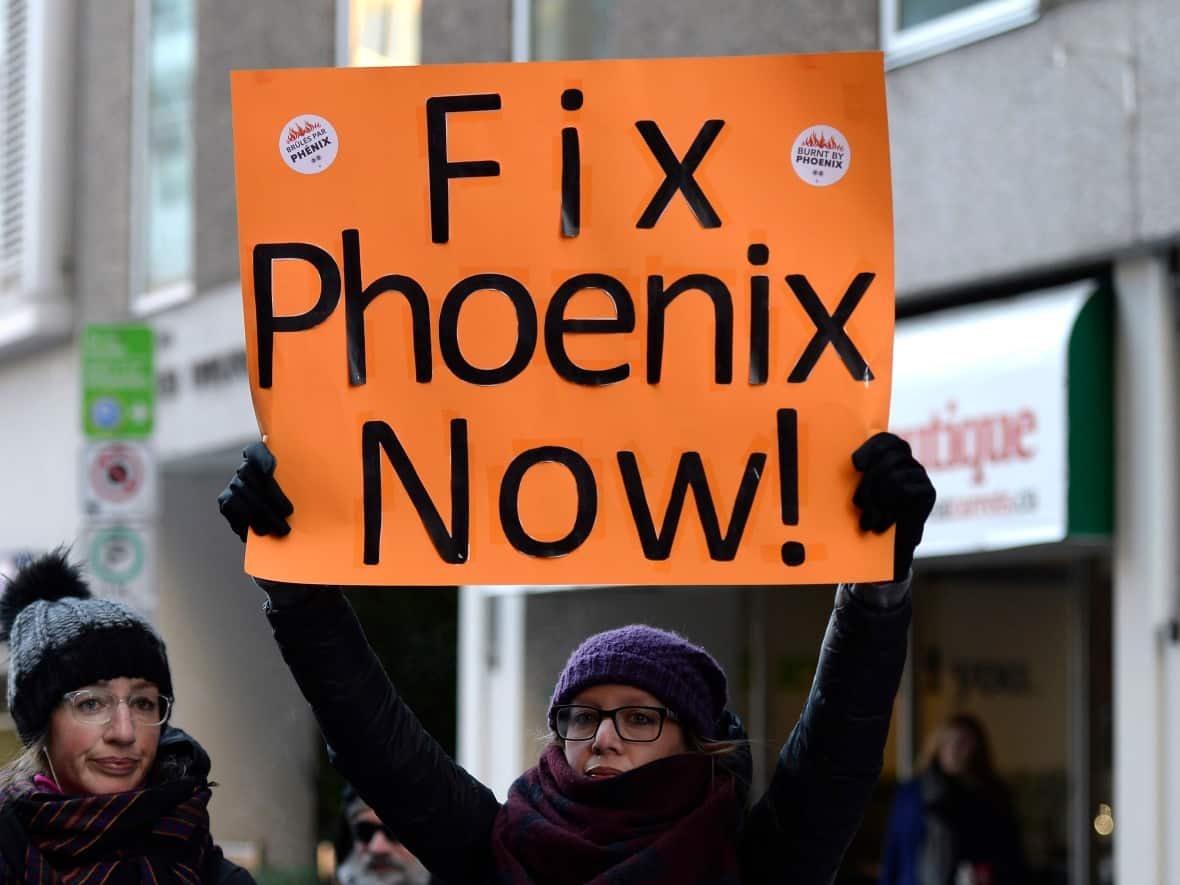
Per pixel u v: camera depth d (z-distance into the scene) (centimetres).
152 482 834
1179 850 718
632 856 321
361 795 340
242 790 1474
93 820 329
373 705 330
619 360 328
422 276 332
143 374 836
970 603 939
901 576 311
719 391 325
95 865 332
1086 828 858
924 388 819
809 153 327
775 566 320
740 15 954
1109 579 854
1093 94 768
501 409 328
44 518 1559
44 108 1529
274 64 1308
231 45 1350
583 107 332
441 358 330
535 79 333
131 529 830
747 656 1058
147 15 1462
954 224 838
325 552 326
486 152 333
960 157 835
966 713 936
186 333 1393
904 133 864
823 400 323
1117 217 755
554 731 345
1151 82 743
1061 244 782
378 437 329
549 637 1076
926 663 965
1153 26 743
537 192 331
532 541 326
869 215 326
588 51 1061
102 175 1494
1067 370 749
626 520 325
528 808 336
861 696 312
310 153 334
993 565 925
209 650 1478
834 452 322
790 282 326
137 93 1466
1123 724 744
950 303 865
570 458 327
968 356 802
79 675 335
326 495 328
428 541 327
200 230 1377
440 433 329
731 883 322
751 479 323
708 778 334
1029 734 896
